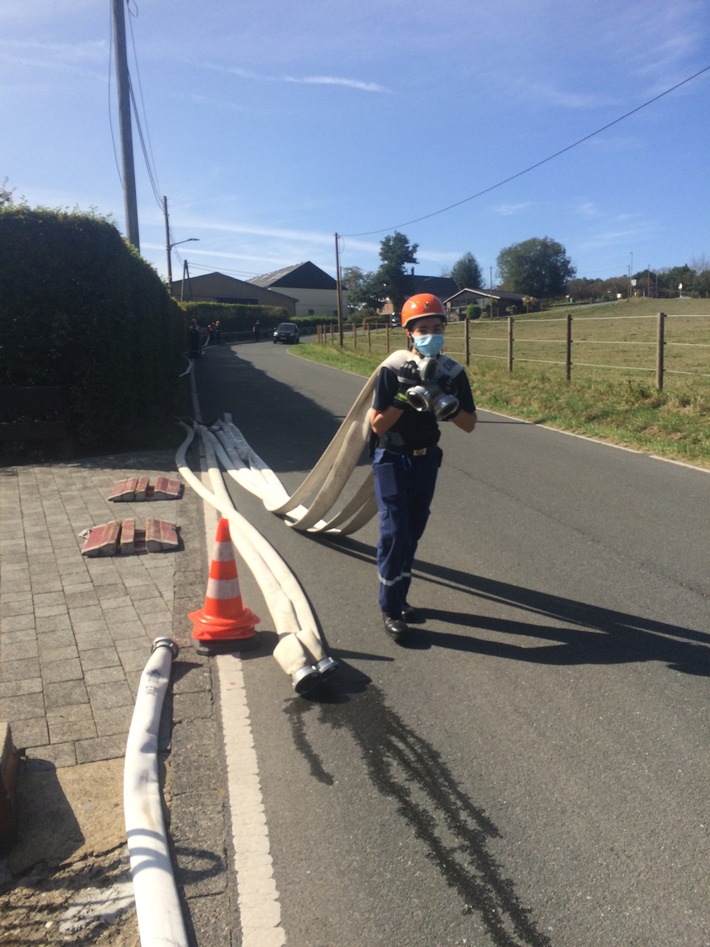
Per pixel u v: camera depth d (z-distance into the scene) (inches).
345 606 200.5
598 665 163.9
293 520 283.7
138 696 148.2
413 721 144.0
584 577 216.1
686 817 115.7
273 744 137.5
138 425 477.4
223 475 364.8
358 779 127.2
